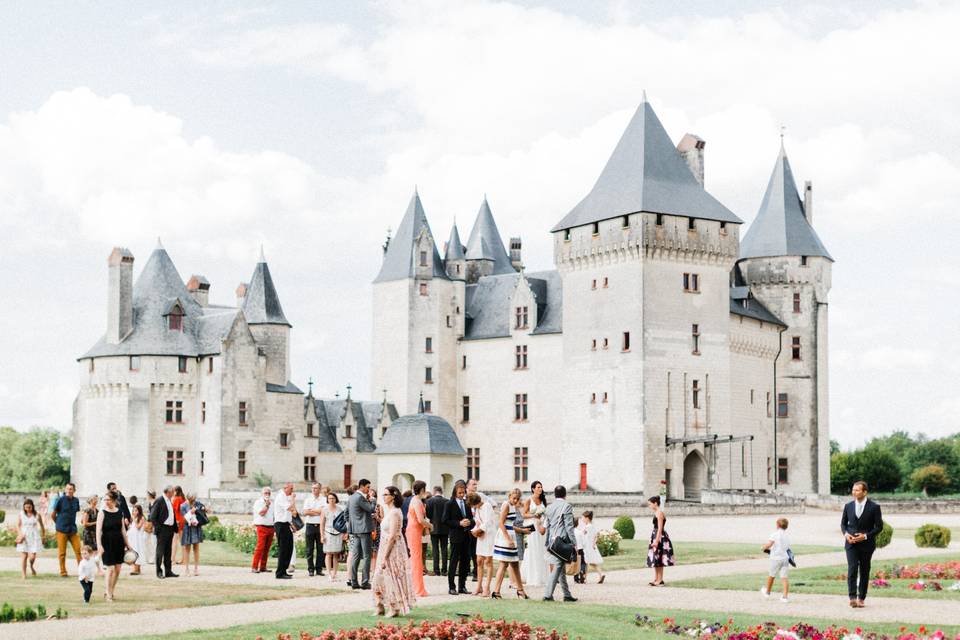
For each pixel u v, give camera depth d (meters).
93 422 92.25
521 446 98.50
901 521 75.62
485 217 119.31
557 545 28.17
